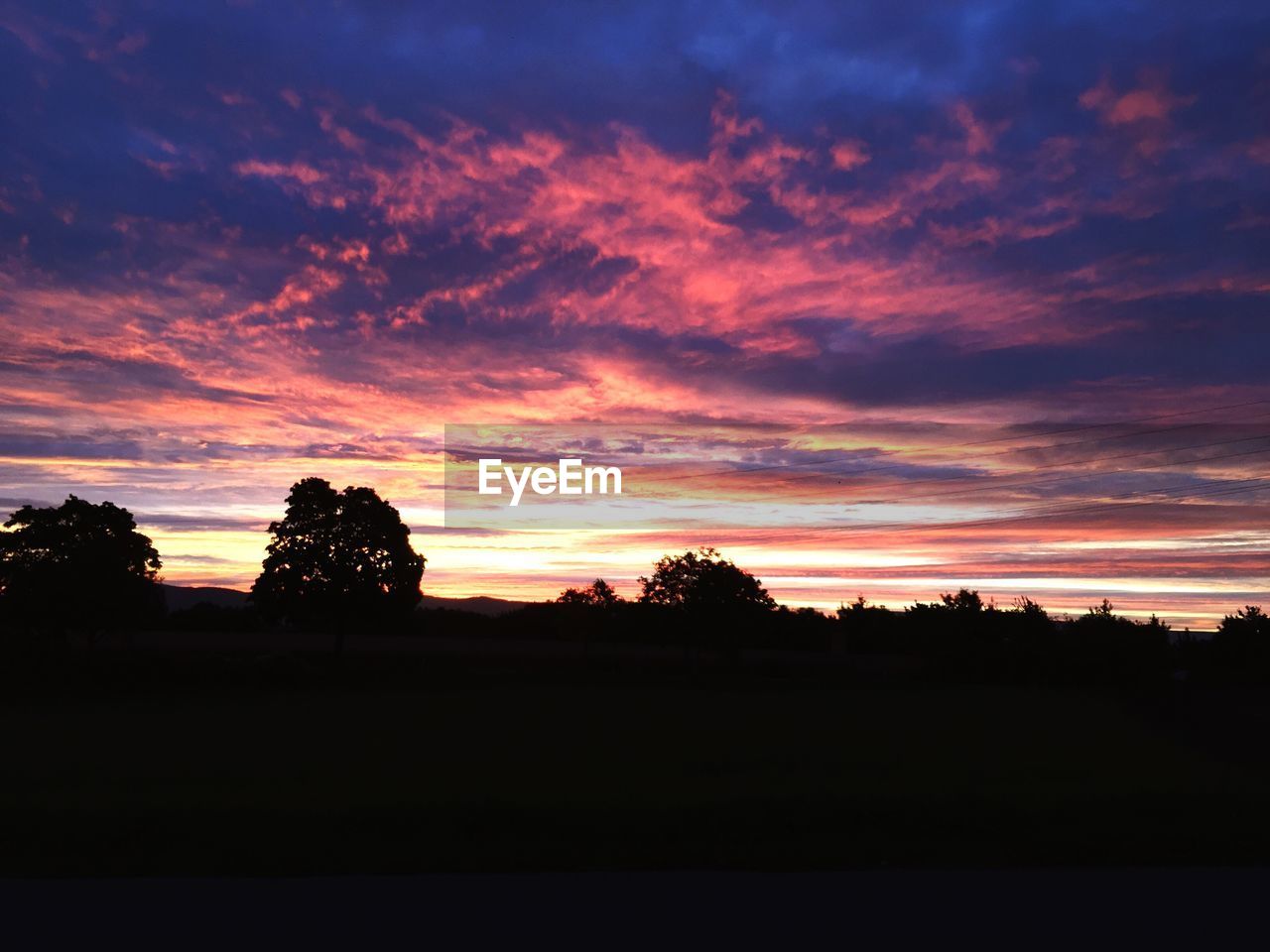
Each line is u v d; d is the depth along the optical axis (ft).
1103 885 24.61
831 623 254.88
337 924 21.43
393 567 215.10
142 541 196.34
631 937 20.77
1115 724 99.76
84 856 27.43
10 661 159.43
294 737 85.30
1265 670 173.88
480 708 123.54
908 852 28.12
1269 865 26.99
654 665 217.36
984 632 193.57
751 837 30.71
